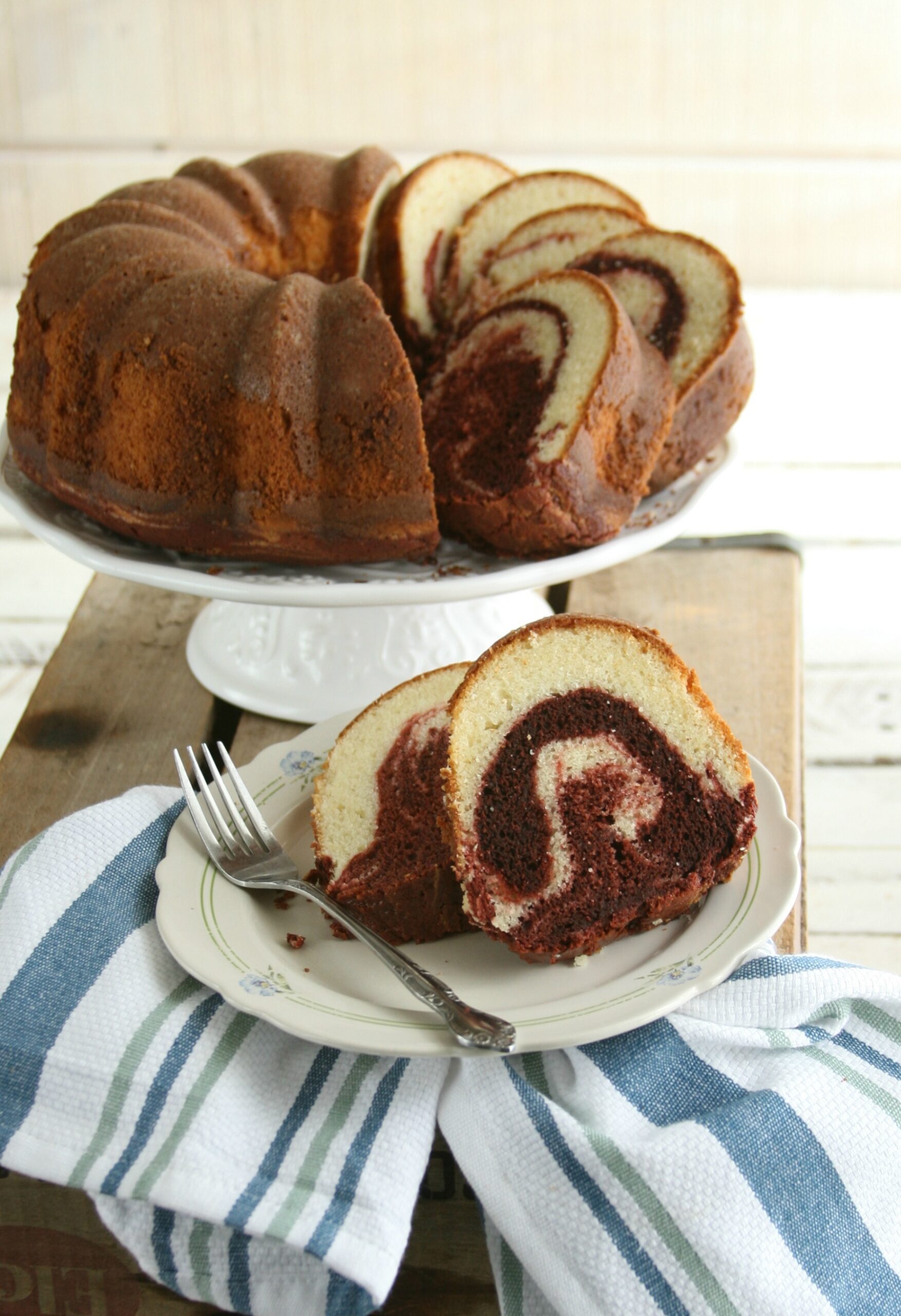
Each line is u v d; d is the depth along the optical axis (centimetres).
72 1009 63
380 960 65
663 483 87
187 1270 62
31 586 135
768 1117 61
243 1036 63
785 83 157
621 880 66
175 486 79
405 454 78
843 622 120
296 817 71
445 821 66
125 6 151
